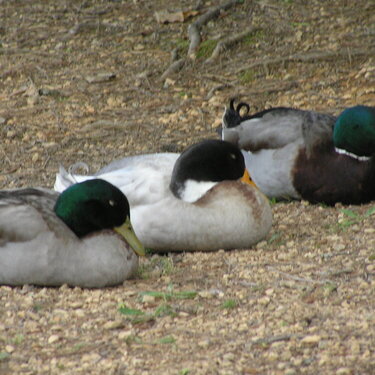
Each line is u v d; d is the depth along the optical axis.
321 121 12.73
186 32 20.39
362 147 12.21
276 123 12.88
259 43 19.56
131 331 8.38
